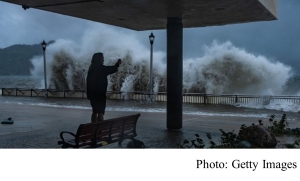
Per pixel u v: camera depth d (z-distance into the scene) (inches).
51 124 426.0
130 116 266.4
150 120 478.6
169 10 347.9
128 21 415.2
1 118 486.3
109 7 335.0
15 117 500.4
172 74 388.8
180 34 388.2
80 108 673.6
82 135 221.8
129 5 325.4
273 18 395.9
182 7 333.4
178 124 391.5
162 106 780.0
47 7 335.9
